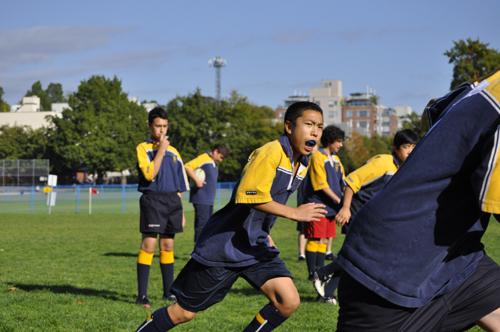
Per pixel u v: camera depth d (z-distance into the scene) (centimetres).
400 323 312
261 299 780
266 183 431
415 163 308
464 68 4009
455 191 305
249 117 6869
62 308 716
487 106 295
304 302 759
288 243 1592
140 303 747
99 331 616
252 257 450
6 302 749
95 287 883
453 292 318
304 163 460
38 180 5650
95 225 2186
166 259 782
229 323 648
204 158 1212
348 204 764
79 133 7081
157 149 757
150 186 752
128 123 7206
